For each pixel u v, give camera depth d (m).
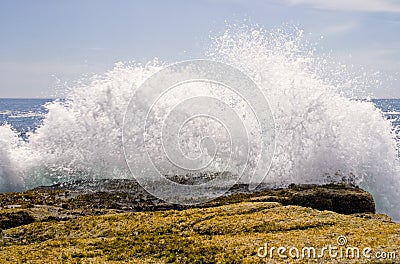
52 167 20.31
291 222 12.91
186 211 14.57
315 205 16.20
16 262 10.96
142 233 12.91
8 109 80.94
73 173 20.14
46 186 18.89
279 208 14.36
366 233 11.83
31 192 17.81
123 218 14.16
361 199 16.42
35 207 15.71
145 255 11.26
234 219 13.41
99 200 16.67
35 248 12.03
